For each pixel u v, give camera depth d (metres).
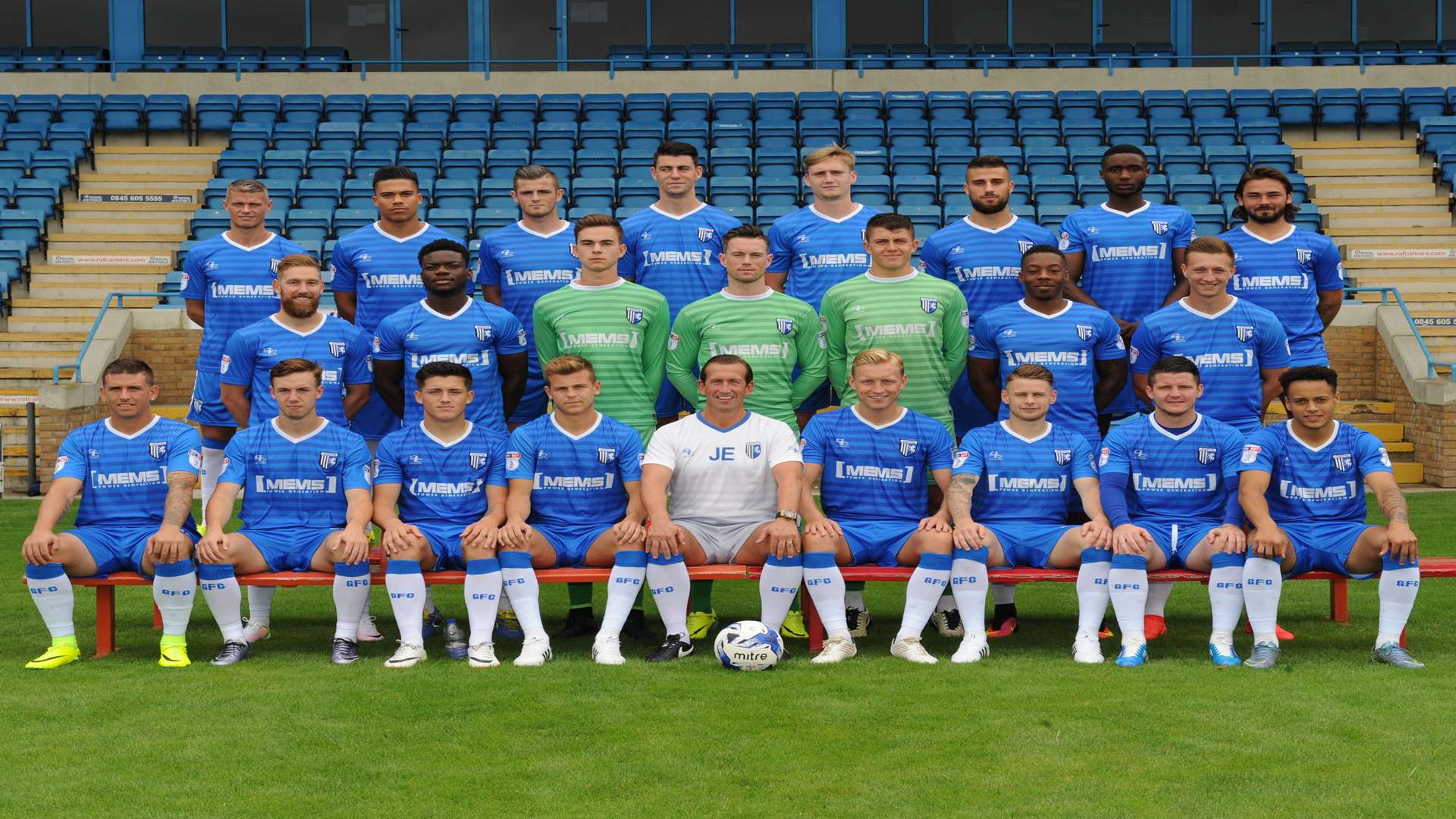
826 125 18.12
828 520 5.44
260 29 20.50
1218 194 16.14
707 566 5.62
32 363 14.18
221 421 7.11
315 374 5.62
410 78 19.81
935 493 6.06
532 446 5.62
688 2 20.66
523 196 6.72
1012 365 6.22
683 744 4.04
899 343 6.18
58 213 16.52
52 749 4.02
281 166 17.39
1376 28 20.27
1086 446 5.75
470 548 5.32
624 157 17.52
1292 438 5.51
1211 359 6.10
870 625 6.29
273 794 3.60
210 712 4.45
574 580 5.41
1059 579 5.44
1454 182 16.44
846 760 3.87
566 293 6.20
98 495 5.61
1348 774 3.72
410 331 6.20
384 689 4.77
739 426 5.70
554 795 3.58
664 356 6.37
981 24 20.50
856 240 6.74
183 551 5.29
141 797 3.58
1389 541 5.17
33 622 6.25
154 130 18.55
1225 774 3.72
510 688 4.79
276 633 6.15
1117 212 6.85
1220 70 19.44
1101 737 4.09
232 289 7.02
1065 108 18.92
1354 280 14.91
